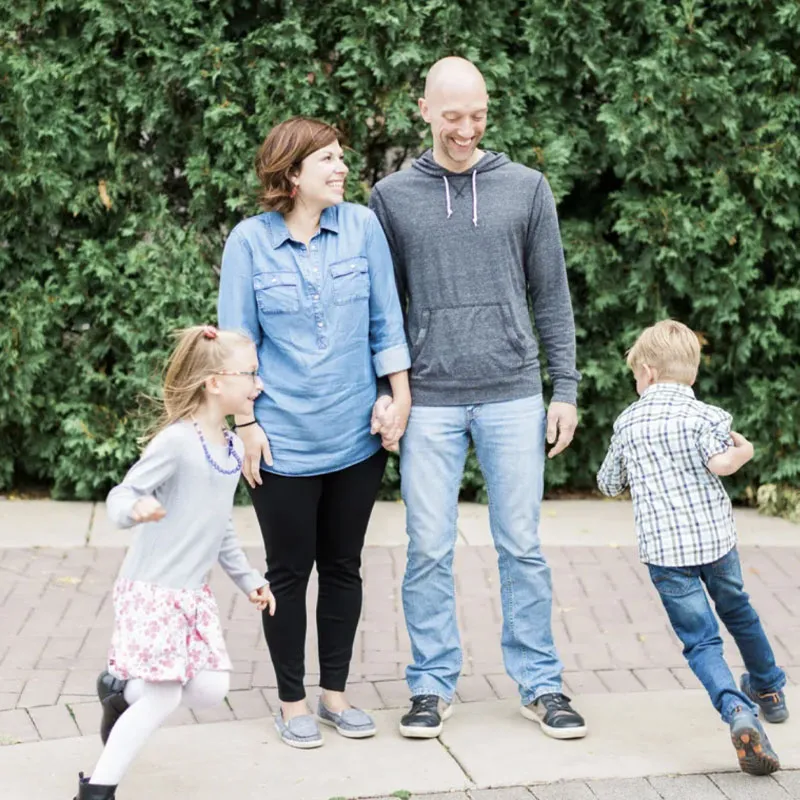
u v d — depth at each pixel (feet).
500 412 17.57
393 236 17.62
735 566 17.19
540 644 18.16
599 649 21.15
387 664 20.45
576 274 29.86
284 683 17.40
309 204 16.76
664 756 17.10
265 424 16.89
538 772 16.56
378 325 17.35
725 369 29.63
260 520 17.20
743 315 29.53
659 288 29.35
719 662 16.65
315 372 16.74
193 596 14.90
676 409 17.06
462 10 28.04
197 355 14.80
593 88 29.37
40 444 29.27
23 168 27.76
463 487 30.09
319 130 16.61
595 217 30.09
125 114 28.25
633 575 24.79
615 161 29.30
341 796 15.85
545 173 28.14
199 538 14.88
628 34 28.91
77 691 19.02
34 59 28.02
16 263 28.89
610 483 17.79
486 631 21.90
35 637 21.06
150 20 27.68
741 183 29.04
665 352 17.26
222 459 15.02
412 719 17.62
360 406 17.15
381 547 26.30
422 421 17.63
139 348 28.60
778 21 28.35
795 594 23.75
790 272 29.50
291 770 16.60
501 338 17.43
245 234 16.83
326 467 16.96
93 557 25.25
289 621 17.24
